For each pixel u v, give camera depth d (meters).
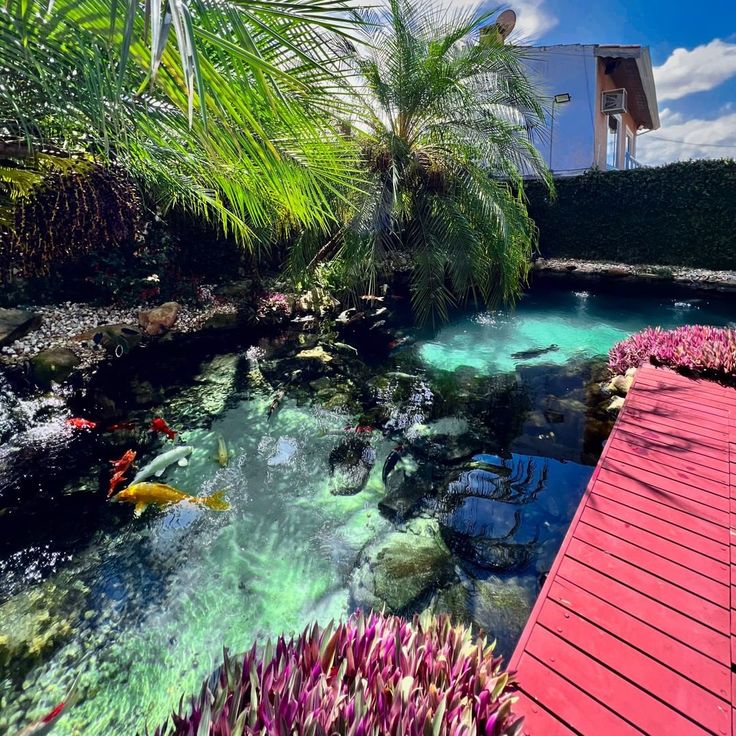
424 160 6.41
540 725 1.27
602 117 12.91
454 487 3.05
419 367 5.41
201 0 1.20
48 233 3.72
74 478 3.07
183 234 7.09
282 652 1.20
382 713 0.98
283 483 3.10
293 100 1.86
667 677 1.40
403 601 2.16
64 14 1.25
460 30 5.66
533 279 10.40
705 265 9.58
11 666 1.83
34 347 4.88
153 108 1.99
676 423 3.25
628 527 2.12
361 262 5.70
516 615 2.06
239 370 5.07
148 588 2.24
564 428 3.89
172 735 1.00
